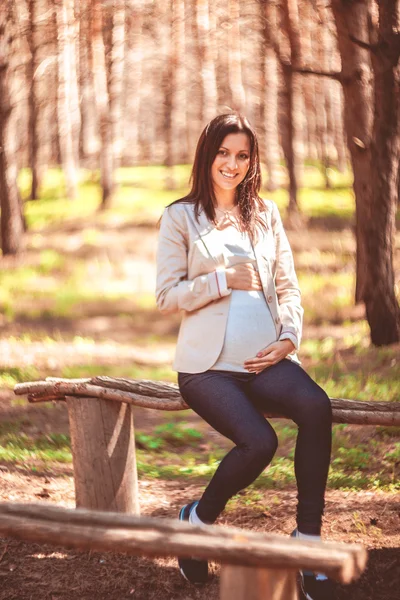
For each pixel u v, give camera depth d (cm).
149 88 4631
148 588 373
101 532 231
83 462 409
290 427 719
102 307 1723
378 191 1016
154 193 3266
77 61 3162
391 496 483
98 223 2555
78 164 4119
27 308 1694
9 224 2159
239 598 229
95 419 408
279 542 221
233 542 221
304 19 2105
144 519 238
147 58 3578
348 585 367
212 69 3281
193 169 358
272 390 337
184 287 343
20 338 1361
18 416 793
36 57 2555
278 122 3438
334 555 213
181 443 718
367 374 879
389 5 916
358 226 1276
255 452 318
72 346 1301
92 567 388
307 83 3344
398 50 935
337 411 366
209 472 596
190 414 845
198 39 3164
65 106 3086
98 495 409
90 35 2884
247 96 3738
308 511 323
